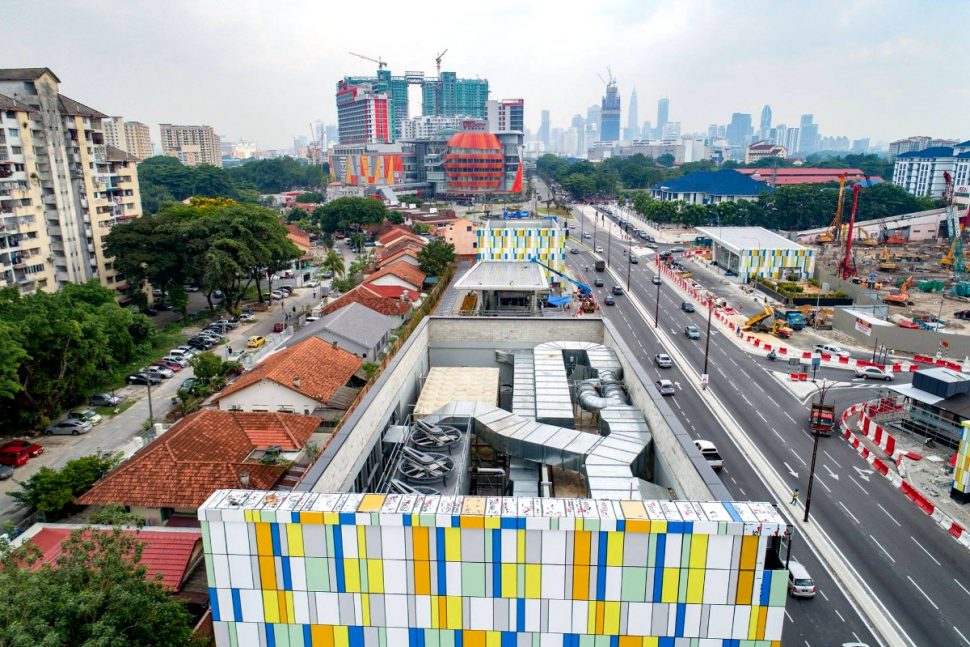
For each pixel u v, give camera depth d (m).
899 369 83.06
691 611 24.80
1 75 99.81
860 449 60.91
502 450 42.41
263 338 94.81
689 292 127.12
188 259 107.12
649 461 41.38
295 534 25.06
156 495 45.38
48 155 102.00
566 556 24.48
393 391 48.41
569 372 59.97
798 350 92.50
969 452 50.78
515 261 115.25
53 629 23.00
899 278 141.62
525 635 25.67
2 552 27.33
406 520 24.48
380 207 194.50
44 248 102.56
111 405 72.94
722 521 23.70
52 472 48.31
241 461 50.44
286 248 117.62
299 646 26.53
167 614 27.05
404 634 26.11
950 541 46.88
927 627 38.41
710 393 76.00
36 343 65.19
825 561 44.50
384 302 96.06
